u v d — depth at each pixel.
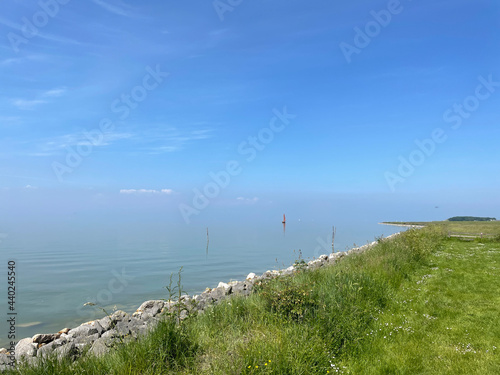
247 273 18.70
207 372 4.66
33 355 5.70
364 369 5.30
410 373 5.23
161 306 8.83
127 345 5.18
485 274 12.43
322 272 10.40
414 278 11.77
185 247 34.34
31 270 19.52
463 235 26.41
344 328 6.50
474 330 7.03
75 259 24.61
